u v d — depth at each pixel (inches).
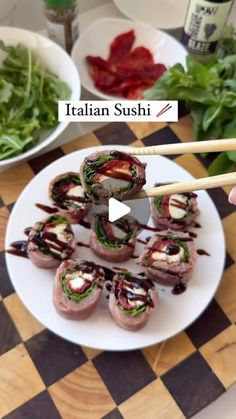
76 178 17.3
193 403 15.2
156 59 21.8
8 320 16.1
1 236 17.5
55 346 15.8
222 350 16.0
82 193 17.0
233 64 19.0
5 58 20.1
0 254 17.1
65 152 19.3
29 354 15.7
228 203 18.6
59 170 17.9
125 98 20.7
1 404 14.9
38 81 19.6
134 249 16.9
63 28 20.7
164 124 20.1
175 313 15.8
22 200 17.3
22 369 15.4
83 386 15.3
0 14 21.6
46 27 21.7
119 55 21.8
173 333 15.4
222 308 16.7
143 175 14.8
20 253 16.4
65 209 16.8
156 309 15.8
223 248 16.9
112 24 21.7
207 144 14.1
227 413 16.0
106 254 16.3
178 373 15.6
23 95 19.3
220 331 16.3
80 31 22.9
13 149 17.8
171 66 20.3
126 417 14.9
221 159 18.2
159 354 15.8
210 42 20.5
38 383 15.3
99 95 20.3
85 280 15.5
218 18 19.5
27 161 18.9
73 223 17.2
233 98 18.0
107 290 16.2
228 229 18.2
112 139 19.7
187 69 19.0
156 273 15.9
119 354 15.7
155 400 15.2
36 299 15.8
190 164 19.3
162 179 18.1
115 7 23.7
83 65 21.2
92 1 23.3
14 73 20.0
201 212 17.5
